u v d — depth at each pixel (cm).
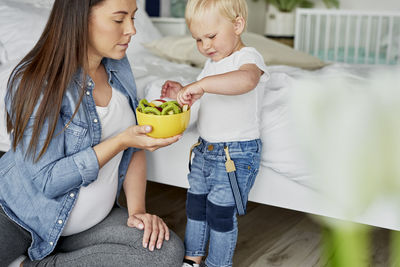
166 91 125
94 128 104
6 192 106
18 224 105
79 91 101
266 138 132
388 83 94
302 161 123
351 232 89
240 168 117
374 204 121
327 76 150
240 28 117
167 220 173
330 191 114
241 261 145
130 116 116
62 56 96
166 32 321
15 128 97
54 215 104
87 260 104
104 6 95
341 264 84
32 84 95
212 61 124
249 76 104
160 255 105
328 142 102
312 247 154
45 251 105
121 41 100
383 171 92
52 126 96
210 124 119
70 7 94
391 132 91
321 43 450
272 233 165
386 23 416
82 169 98
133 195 120
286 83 143
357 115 95
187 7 117
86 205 108
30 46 196
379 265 141
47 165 98
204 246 125
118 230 109
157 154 151
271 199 139
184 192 202
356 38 355
